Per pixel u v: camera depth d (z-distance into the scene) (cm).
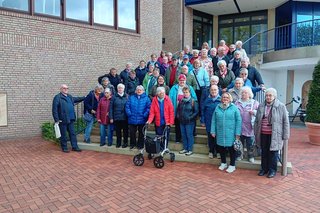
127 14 1313
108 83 870
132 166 658
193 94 694
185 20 1797
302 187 524
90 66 1173
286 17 1756
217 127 610
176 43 1788
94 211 431
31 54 1012
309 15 1688
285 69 1622
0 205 451
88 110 866
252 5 1791
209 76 812
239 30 1969
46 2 1055
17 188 522
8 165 664
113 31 1245
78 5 1144
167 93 798
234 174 597
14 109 984
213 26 2033
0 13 941
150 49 1399
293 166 654
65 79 1102
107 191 508
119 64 1272
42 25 1034
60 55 1084
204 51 855
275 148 560
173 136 782
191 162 686
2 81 955
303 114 1495
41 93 1041
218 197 479
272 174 577
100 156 755
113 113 776
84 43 1152
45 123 1034
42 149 834
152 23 1406
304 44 1559
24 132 1008
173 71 880
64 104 792
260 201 464
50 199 474
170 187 525
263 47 1816
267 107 573
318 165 663
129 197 482
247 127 621
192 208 440
